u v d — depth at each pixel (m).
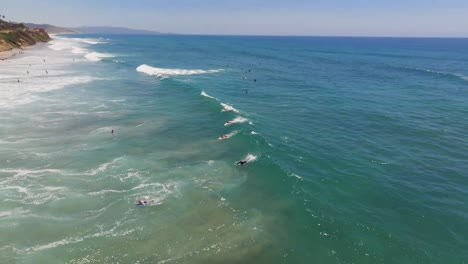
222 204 24.28
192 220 22.39
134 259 18.84
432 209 24.45
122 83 67.62
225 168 29.81
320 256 19.44
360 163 31.92
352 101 57.09
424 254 19.78
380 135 39.88
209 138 37.03
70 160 30.59
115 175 28.06
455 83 77.62
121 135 37.34
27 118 42.25
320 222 22.44
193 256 19.14
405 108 52.75
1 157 30.75
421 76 88.56
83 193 25.23
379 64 119.19
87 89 60.78
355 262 19.05
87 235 20.70
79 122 41.47
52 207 23.39
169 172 28.91
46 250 19.36
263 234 21.14
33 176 27.52
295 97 59.62
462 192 26.86
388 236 21.31
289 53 168.88
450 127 43.06
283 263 18.88
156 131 39.00
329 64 117.00
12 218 22.05
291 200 24.83
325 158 32.91
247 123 42.38
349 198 25.75
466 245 20.67
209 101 52.09
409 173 29.98
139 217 22.56
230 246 20.02
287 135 39.31
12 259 18.61
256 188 26.53
